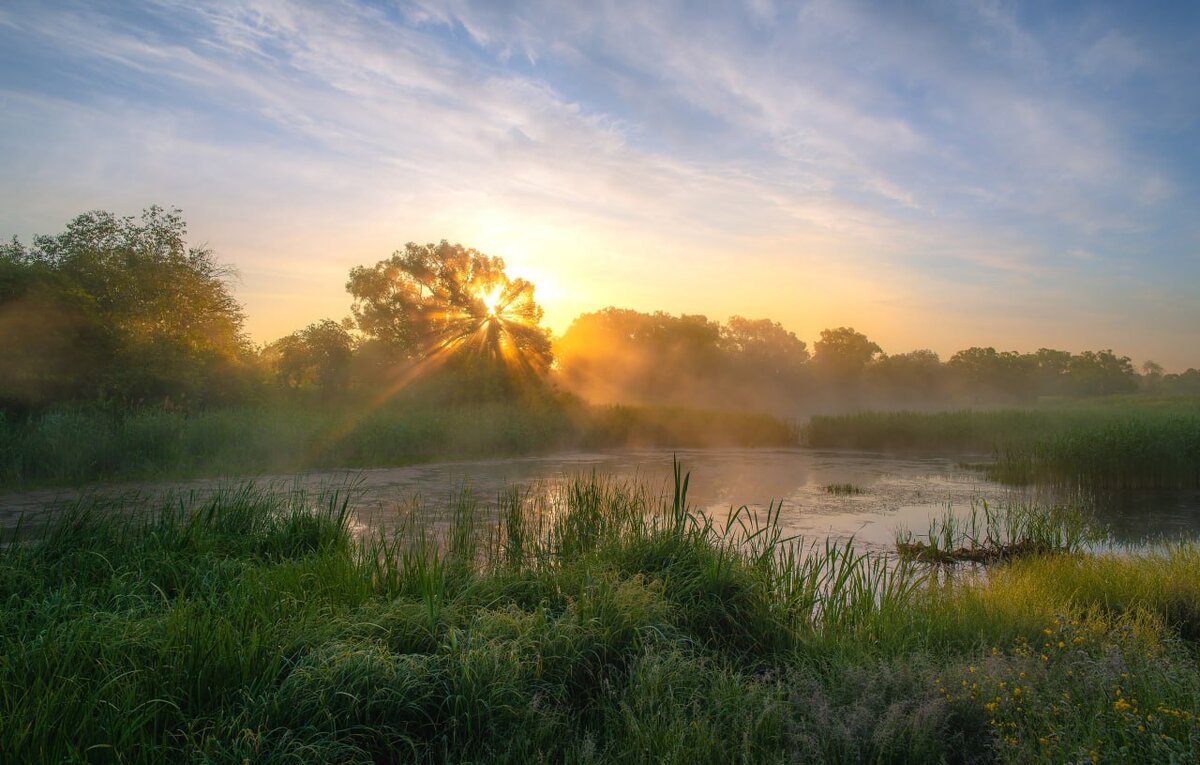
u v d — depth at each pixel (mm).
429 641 5062
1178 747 3633
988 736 4234
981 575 9203
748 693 4695
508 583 6332
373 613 5320
